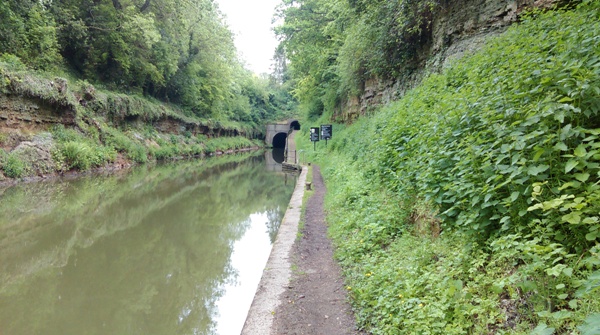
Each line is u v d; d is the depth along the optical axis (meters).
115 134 22.28
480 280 3.27
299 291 5.06
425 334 2.99
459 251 3.89
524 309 2.71
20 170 14.27
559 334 2.34
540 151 3.00
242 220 11.86
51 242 8.50
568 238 2.90
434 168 4.87
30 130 16.08
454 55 10.38
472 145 4.04
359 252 5.86
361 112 21.55
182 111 37.16
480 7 9.71
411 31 12.23
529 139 3.39
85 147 18.34
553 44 5.23
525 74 4.30
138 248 8.55
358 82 20.92
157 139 28.98
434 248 4.36
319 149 27.22
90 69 24.44
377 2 13.89
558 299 2.57
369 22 14.66
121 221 10.82
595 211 2.62
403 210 6.20
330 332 3.97
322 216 9.52
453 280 3.44
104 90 23.64
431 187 4.67
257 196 16.27
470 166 4.02
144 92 31.25
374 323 3.85
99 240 8.94
